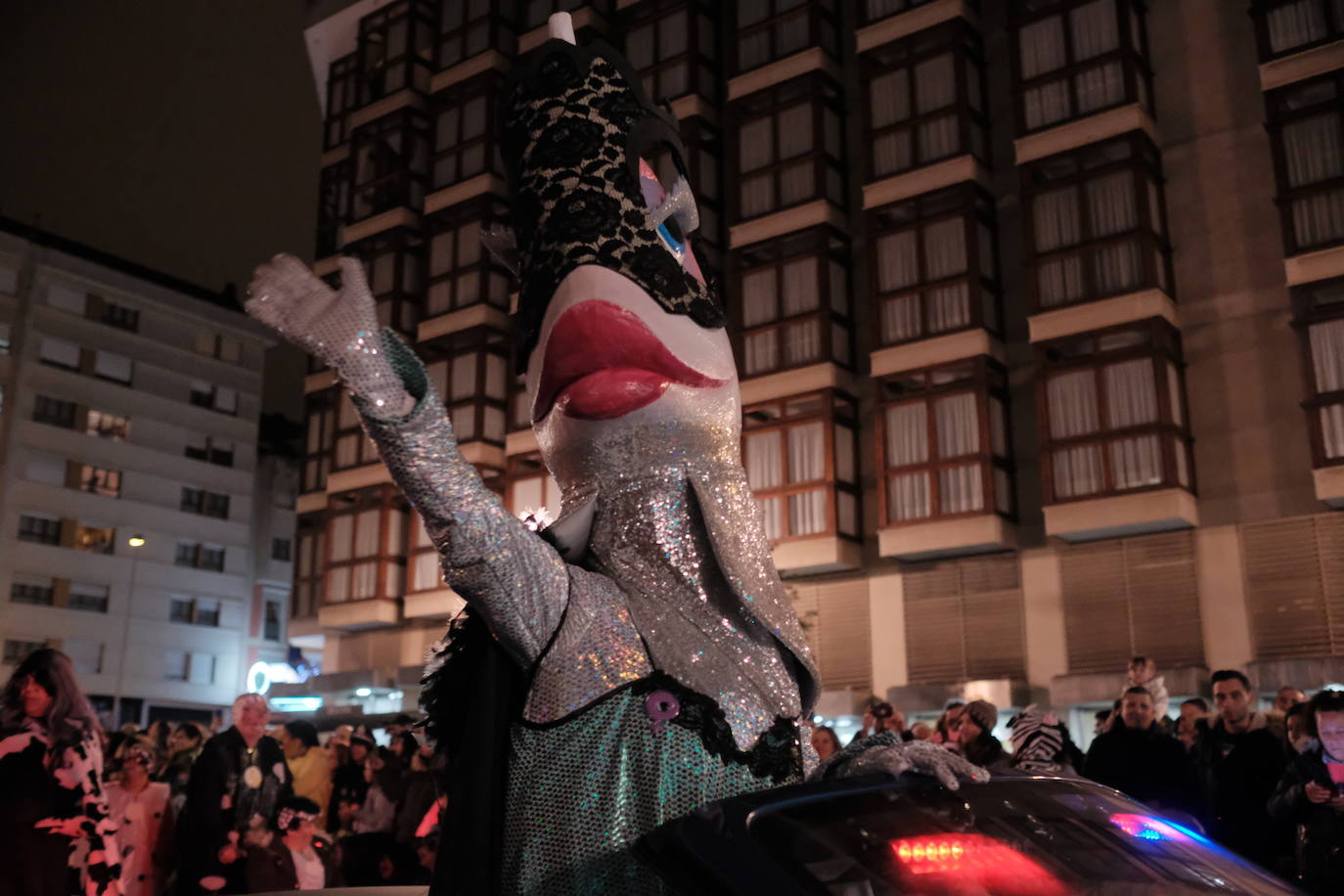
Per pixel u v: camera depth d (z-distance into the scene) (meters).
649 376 1.89
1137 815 1.65
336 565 22.30
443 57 23.14
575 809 1.61
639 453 1.89
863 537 17.69
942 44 17.81
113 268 31.59
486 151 21.80
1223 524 15.20
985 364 16.56
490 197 21.55
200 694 31.22
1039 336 16.23
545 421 2.00
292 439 35.88
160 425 31.41
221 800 5.86
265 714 6.22
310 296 1.50
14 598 28.33
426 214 22.30
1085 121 16.38
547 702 1.65
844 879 1.30
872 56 18.28
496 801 1.63
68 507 29.47
